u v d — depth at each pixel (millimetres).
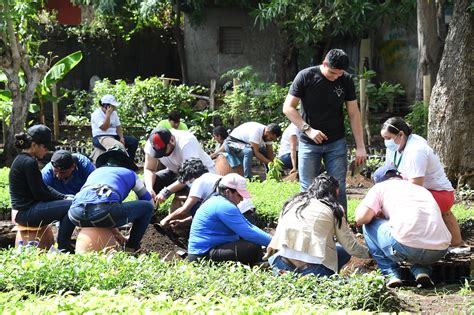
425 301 7383
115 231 9219
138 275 6887
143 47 26266
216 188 8617
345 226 7707
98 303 5609
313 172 9406
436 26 19922
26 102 18312
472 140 13719
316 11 21750
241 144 13508
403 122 8867
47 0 25188
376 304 6656
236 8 25328
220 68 25688
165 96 20266
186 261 7996
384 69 24250
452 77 13773
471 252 9477
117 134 14719
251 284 6703
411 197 8242
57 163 9172
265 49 25281
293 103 9242
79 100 21672
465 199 13469
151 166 10266
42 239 9398
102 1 24000
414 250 8047
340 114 9328
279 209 11320
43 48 24797
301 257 7512
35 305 5730
